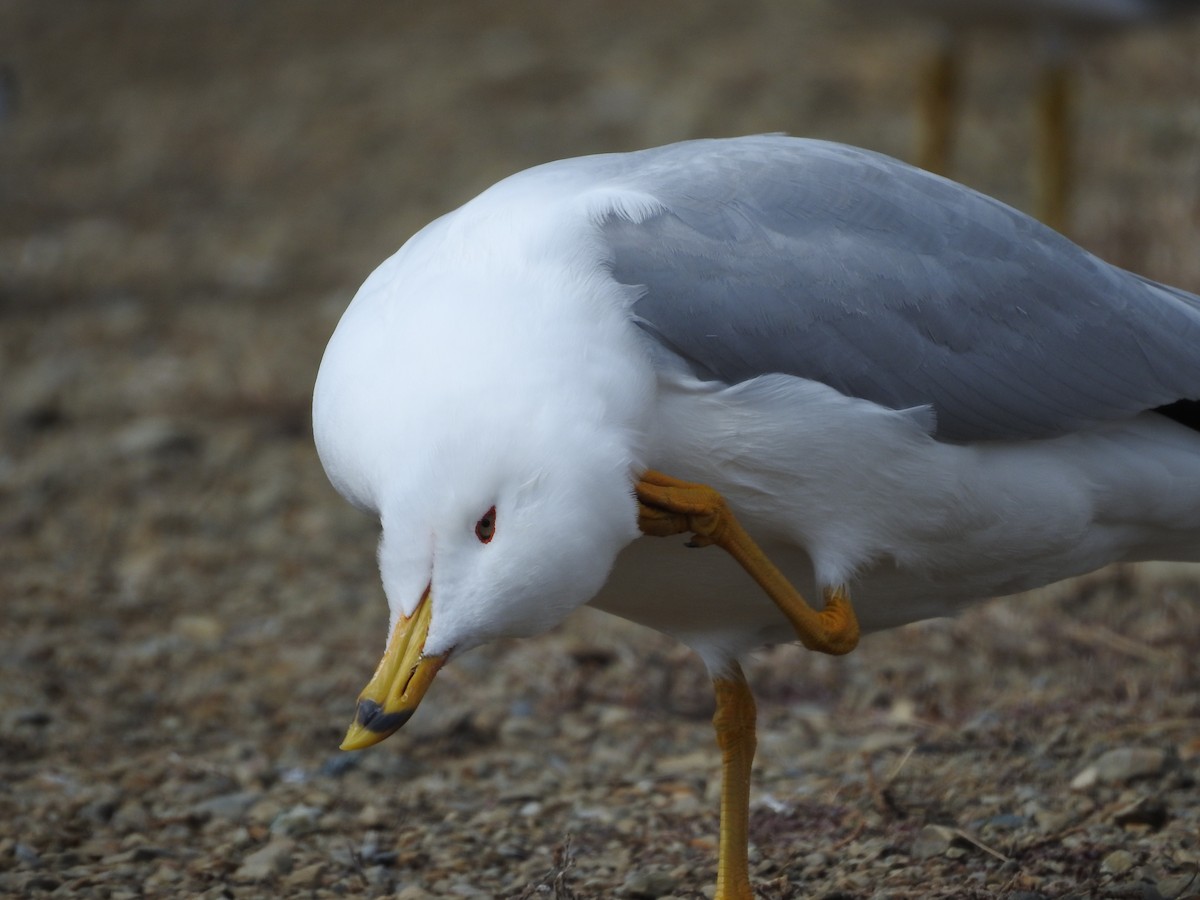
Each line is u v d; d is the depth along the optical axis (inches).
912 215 290.8
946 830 325.1
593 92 967.0
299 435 612.1
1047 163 686.5
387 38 1144.8
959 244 291.7
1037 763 359.3
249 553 521.7
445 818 354.9
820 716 403.9
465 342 253.4
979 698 403.9
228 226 850.8
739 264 275.1
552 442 244.8
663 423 267.0
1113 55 924.6
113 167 957.8
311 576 505.0
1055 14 660.1
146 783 373.1
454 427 246.4
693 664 434.0
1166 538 307.9
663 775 373.4
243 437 605.9
